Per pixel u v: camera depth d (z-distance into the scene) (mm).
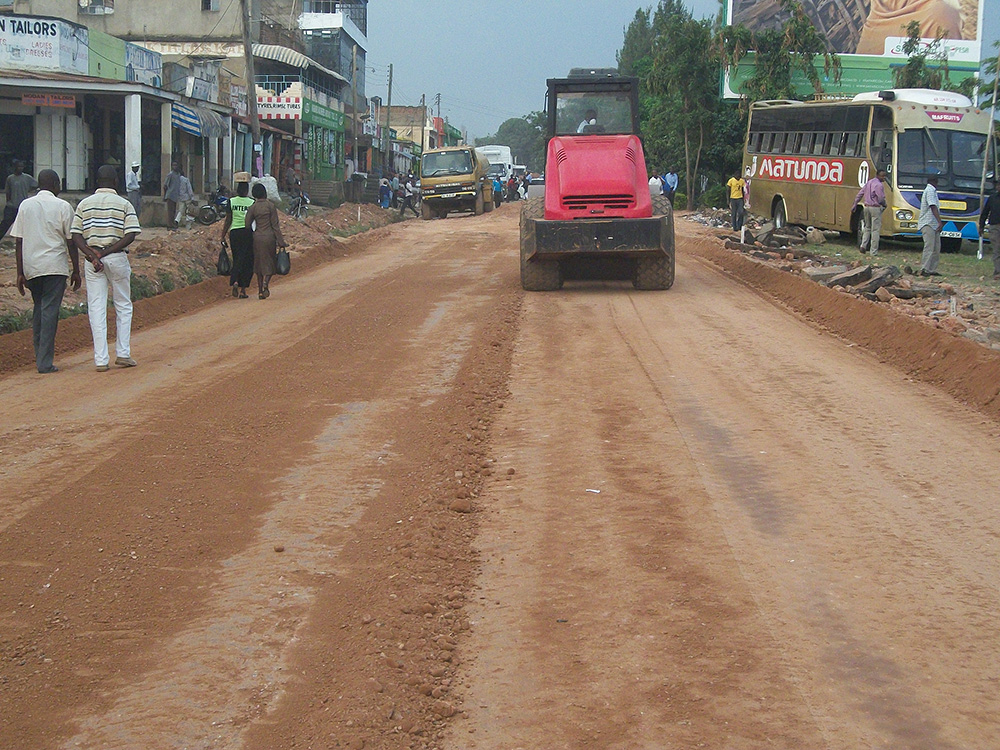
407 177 65375
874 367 11055
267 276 16562
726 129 48562
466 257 23266
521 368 10844
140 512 6355
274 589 5305
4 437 8047
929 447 7871
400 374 10484
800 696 4254
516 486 7031
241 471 7246
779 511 6449
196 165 40688
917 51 44656
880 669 4477
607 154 16688
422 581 5430
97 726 4023
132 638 4754
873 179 23328
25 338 12055
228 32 49125
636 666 4527
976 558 5703
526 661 4605
